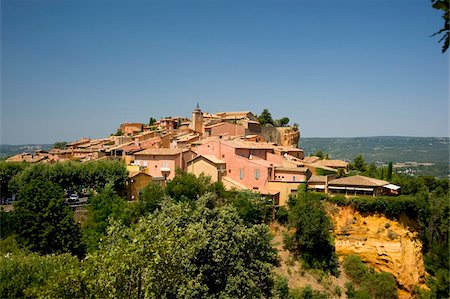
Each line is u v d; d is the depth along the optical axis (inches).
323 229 2493.8
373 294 2434.8
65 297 921.5
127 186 3063.5
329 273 2509.8
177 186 2608.3
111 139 5659.5
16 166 3154.5
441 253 2733.8
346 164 4121.6
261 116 6289.4
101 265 935.7
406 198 2721.5
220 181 3019.2
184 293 1200.2
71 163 3097.9
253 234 1692.9
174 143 4279.0
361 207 2765.7
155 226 1039.6
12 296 1118.4
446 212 2815.0
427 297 2496.3
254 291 1604.3
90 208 2380.7
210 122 5147.6
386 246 2610.7
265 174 3075.8
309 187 3038.9
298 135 6279.5
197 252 1395.2
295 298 2169.0
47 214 1950.1
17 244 1830.7
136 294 940.0
